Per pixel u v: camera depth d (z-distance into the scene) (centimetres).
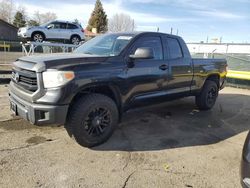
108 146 450
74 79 398
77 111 413
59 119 393
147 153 432
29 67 404
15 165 374
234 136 524
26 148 428
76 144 450
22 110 413
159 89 542
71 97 399
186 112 681
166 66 548
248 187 288
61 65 397
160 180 355
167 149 450
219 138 510
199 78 650
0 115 577
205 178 365
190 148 458
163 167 389
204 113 682
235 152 449
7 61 1527
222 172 383
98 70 428
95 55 467
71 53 501
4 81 999
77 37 2067
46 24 1970
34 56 450
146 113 653
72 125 417
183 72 595
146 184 345
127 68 470
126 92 477
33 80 401
